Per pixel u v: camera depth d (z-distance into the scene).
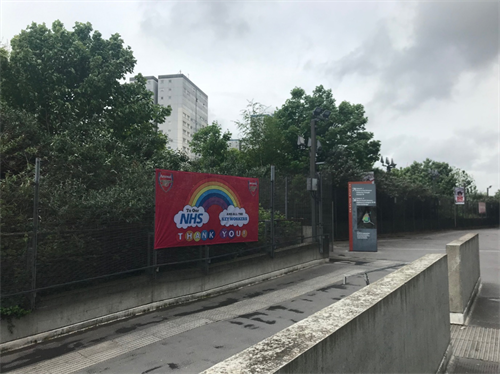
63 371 4.68
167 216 7.87
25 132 10.08
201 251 8.60
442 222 37.47
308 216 13.82
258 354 1.62
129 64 13.89
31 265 5.77
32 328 5.61
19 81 11.91
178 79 113.25
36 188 5.98
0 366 4.84
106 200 7.31
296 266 11.77
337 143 26.08
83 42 13.87
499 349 4.99
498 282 9.59
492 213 49.31
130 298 6.96
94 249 6.73
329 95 26.84
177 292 7.87
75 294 6.16
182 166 14.27
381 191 27.28
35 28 12.80
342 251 16.72
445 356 4.41
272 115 25.03
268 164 22.55
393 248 18.27
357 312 2.26
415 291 3.38
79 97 12.55
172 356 5.08
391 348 2.74
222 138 23.97
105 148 10.84
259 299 8.22
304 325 2.02
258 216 10.60
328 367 1.84
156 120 16.73
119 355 5.14
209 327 6.30
